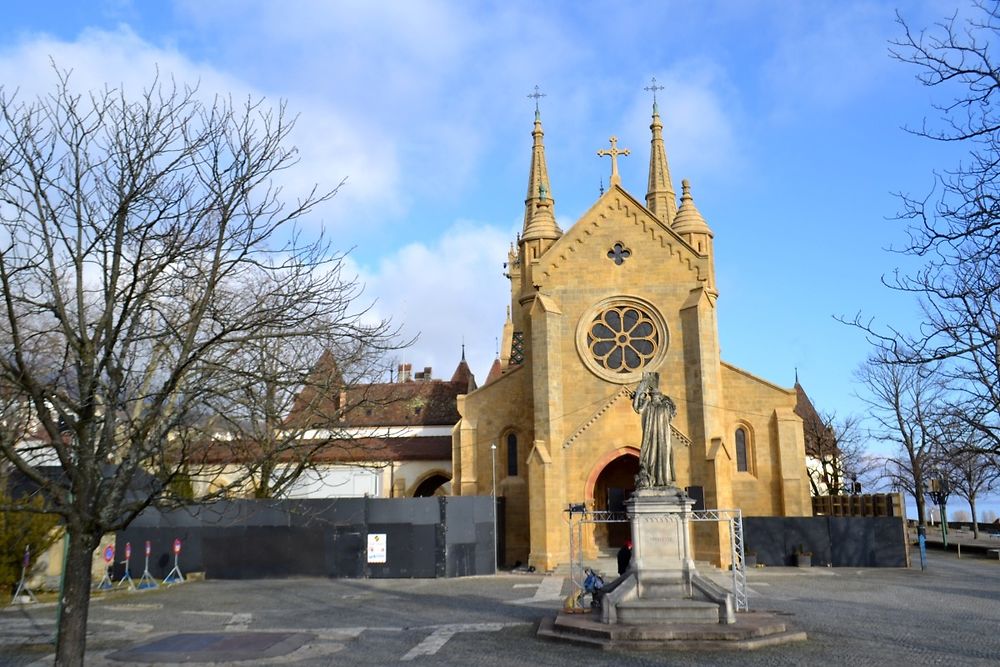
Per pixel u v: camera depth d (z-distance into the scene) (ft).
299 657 63.82
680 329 149.38
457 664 59.93
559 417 147.64
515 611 87.92
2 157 46.96
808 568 136.46
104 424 47.11
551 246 164.55
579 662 59.31
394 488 192.44
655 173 222.48
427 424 205.05
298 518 131.03
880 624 74.54
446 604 95.04
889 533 139.85
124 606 97.71
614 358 150.71
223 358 53.93
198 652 65.62
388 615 86.53
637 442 145.59
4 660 63.93
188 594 110.32
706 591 70.74
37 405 44.88
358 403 66.03
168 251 50.44
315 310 54.80
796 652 61.36
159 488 48.24
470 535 131.44
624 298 152.05
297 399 81.87
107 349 46.21
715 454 139.74
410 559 128.77
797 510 149.18
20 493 100.37
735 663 57.72
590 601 80.89
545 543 138.72
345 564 129.29
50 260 46.65
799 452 151.53
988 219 44.32
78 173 49.19
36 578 111.14
